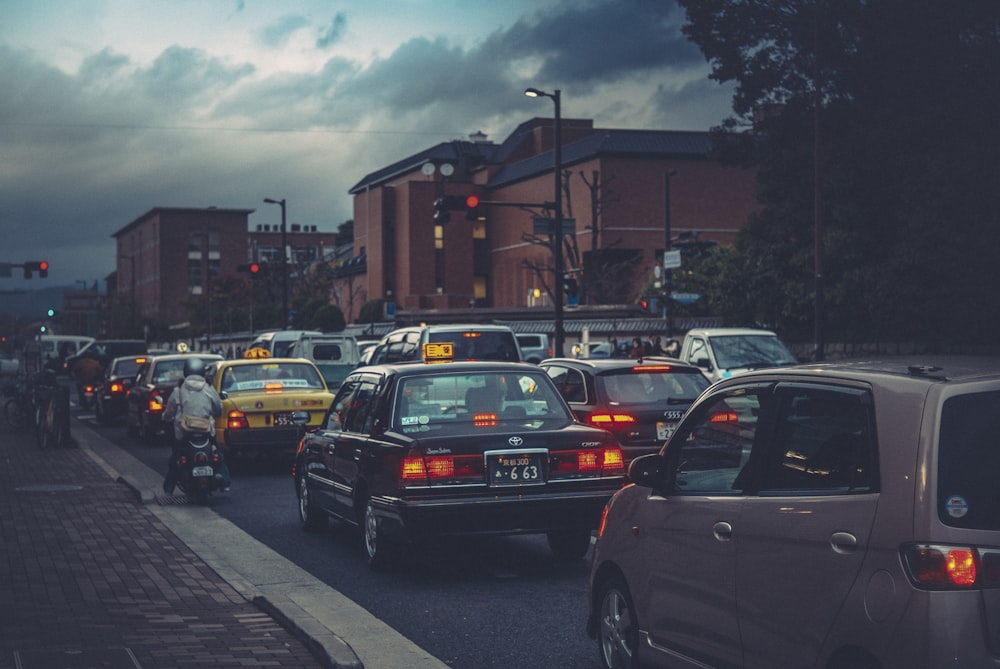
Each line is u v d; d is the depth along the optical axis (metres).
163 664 6.62
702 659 5.52
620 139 85.75
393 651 7.12
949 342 30.41
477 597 8.94
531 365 10.58
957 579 4.19
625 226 84.94
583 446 9.66
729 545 5.30
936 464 4.33
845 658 4.58
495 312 61.50
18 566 9.80
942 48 29.00
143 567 9.75
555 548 10.52
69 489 15.66
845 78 33.00
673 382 13.84
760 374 5.52
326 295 111.69
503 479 9.46
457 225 105.25
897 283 29.97
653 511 6.00
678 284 46.41
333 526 13.05
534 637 7.61
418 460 9.38
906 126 29.42
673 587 5.75
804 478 4.99
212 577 9.31
